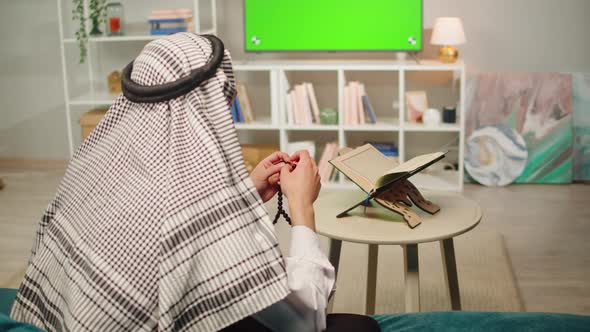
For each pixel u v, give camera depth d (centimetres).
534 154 419
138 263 98
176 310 96
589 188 409
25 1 470
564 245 318
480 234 332
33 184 437
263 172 131
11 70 483
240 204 99
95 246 100
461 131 396
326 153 418
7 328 105
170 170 99
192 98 102
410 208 211
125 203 100
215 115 103
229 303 97
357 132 447
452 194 226
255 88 455
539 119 418
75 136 489
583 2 414
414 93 413
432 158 188
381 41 419
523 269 292
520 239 327
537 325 132
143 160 101
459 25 393
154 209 98
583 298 263
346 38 421
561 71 423
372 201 218
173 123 101
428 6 426
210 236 97
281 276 99
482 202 385
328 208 213
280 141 421
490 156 420
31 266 111
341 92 406
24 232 351
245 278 97
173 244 96
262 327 112
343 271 288
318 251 111
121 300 97
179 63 104
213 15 427
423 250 310
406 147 445
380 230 193
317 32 423
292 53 443
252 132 460
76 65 476
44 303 107
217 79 104
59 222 108
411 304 199
